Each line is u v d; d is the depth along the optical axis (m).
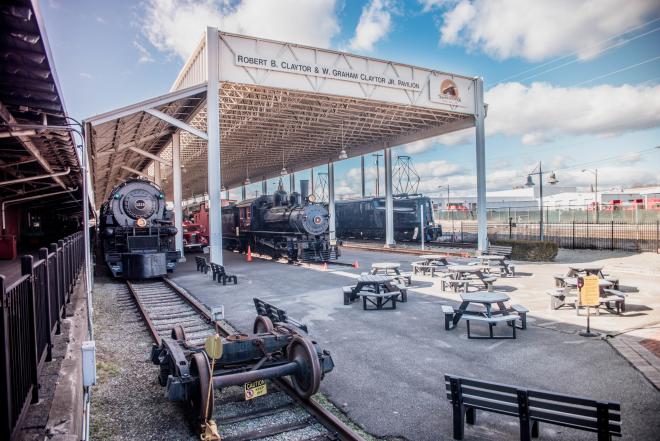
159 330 8.15
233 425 4.39
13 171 12.28
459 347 6.87
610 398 4.85
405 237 31.95
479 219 21.12
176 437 4.24
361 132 25.14
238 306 10.27
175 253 15.77
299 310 9.68
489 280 11.00
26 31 4.50
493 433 4.18
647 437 3.99
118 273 14.88
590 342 6.97
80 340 6.12
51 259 5.86
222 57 15.15
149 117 15.60
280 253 21.52
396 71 18.78
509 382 5.39
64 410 3.80
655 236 25.95
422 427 4.32
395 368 5.96
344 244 31.70
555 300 9.29
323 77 16.94
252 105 18.81
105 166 21.31
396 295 9.70
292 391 5.08
